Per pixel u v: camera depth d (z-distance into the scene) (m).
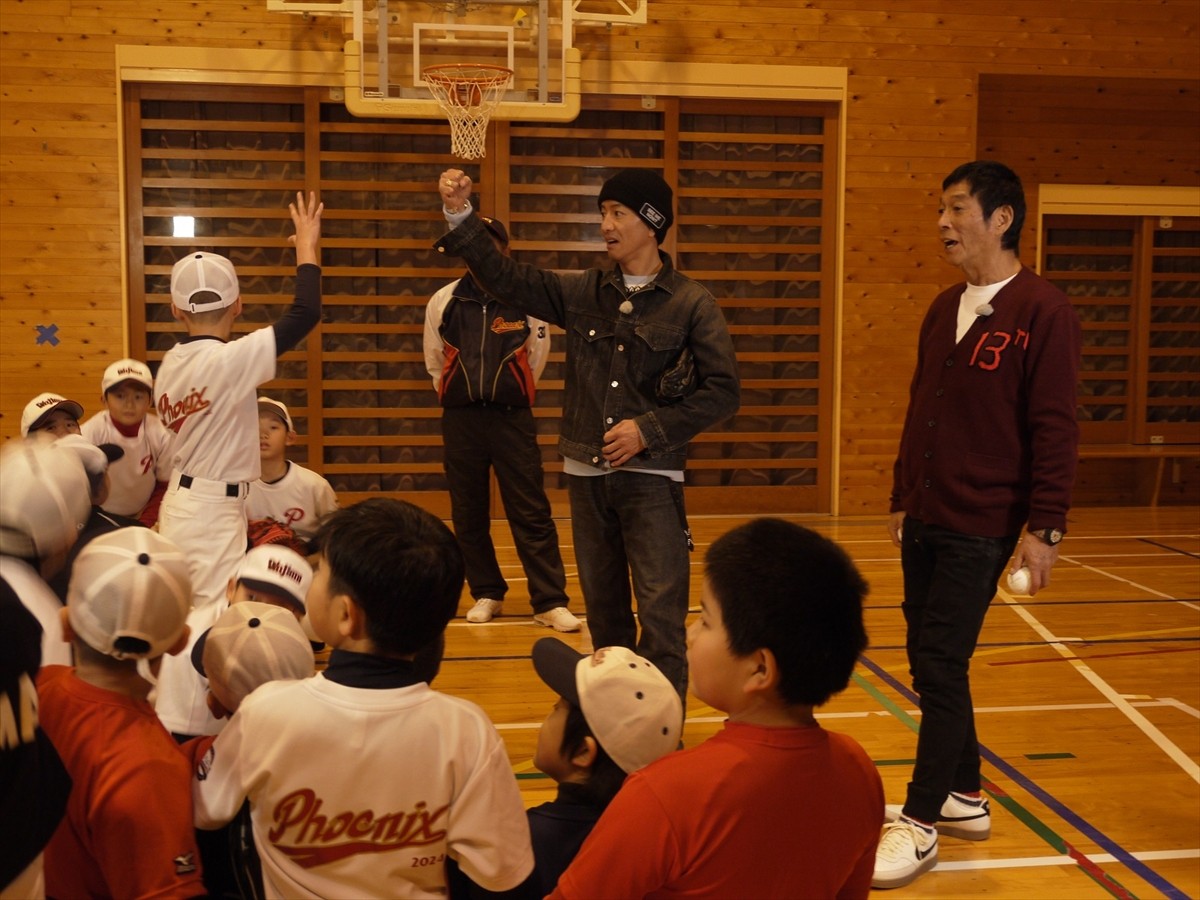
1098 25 7.70
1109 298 8.48
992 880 2.68
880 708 3.96
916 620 2.84
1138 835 2.95
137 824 1.33
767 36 7.39
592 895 1.21
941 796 2.68
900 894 2.60
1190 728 3.78
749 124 7.52
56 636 1.54
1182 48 7.78
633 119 7.40
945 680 2.67
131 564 1.37
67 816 1.34
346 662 1.43
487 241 2.87
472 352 4.82
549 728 1.61
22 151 6.84
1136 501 8.60
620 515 2.96
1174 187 8.35
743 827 1.21
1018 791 3.24
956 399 2.67
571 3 6.77
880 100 7.53
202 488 2.89
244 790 1.37
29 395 6.94
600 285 2.97
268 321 7.19
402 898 1.42
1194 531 7.45
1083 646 4.76
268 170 7.12
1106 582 5.94
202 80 6.92
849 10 7.45
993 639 4.86
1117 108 8.22
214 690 1.67
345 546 1.42
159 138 7.00
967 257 2.70
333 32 6.98
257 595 2.04
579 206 7.41
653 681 1.54
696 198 7.52
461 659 4.41
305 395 7.30
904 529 2.83
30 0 6.77
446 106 6.55
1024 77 7.78
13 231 6.86
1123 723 3.83
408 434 7.39
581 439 2.96
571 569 6.07
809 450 7.77
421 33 6.70
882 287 7.66
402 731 1.40
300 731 1.37
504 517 7.59
